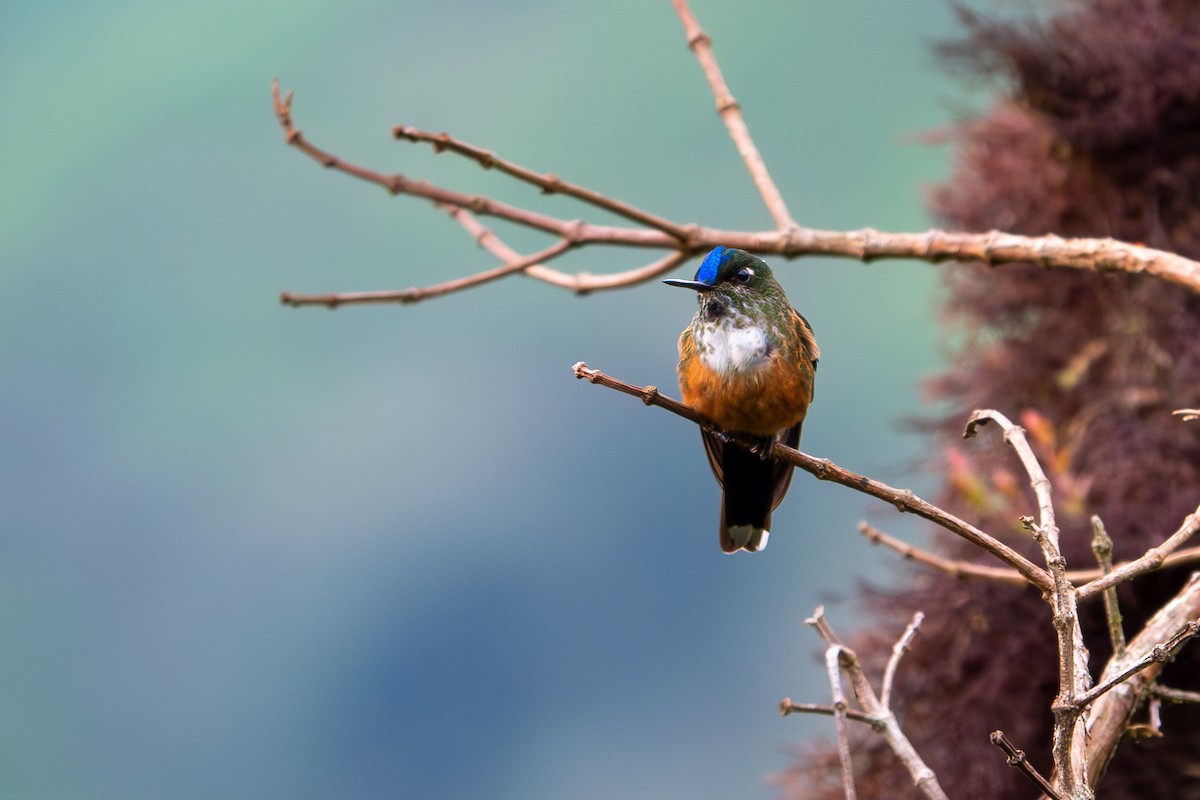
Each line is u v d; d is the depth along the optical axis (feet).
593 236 16.24
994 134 17.87
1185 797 13.84
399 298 16.29
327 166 15.79
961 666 14.92
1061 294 17.26
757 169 16.43
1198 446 15.69
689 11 17.39
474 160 15.11
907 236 15.53
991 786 14.40
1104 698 10.75
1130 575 10.46
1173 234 16.90
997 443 16.93
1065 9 17.61
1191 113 16.75
